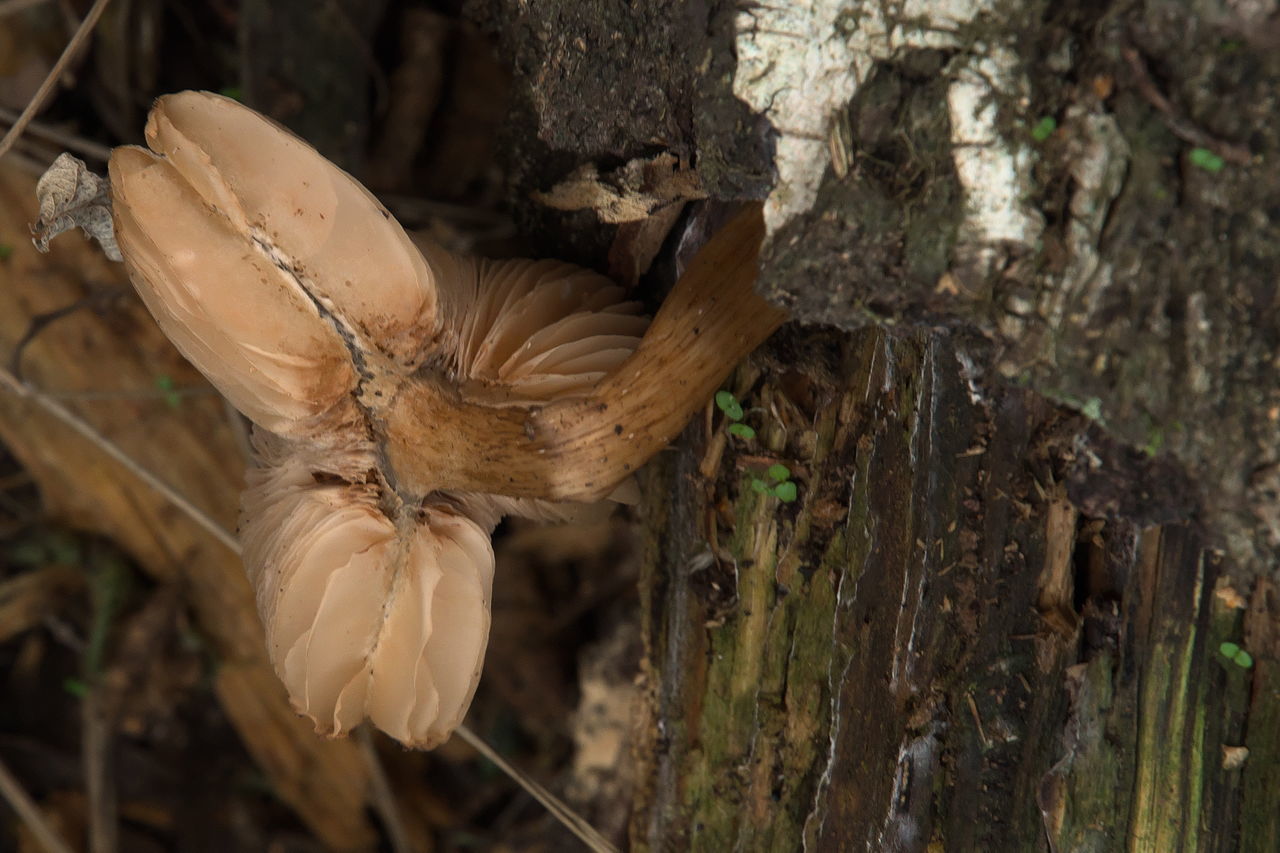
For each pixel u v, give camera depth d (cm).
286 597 123
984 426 122
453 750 147
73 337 134
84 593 143
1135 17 119
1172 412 120
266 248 122
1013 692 122
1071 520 122
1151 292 119
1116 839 122
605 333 125
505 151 126
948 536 122
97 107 135
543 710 140
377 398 123
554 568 138
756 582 125
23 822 153
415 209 135
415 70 135
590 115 123
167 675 138
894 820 123
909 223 120
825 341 124
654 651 127
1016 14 120
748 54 120
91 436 130
